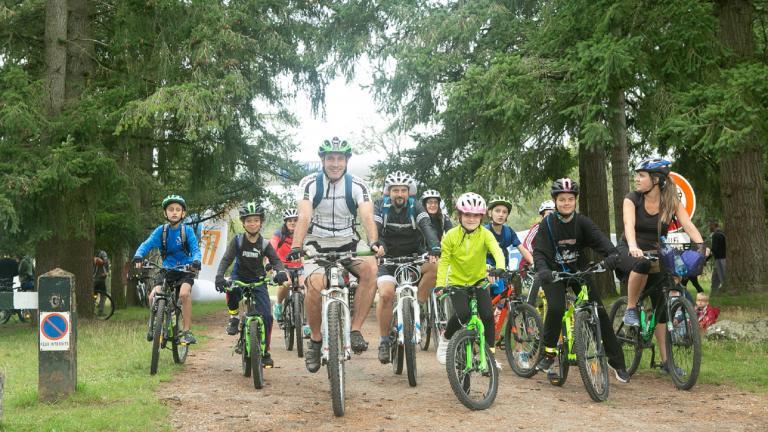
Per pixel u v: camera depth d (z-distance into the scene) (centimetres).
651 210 761
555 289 743
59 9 1650
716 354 915
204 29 1623
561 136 1750
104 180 1523
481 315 687
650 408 664
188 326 900
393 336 809
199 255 894
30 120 1431
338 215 697
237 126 1992
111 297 1956
